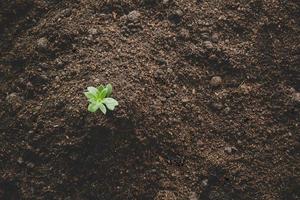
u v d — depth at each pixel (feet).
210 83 2.99
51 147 2.78
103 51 2.92
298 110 2.97
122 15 3.05
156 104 2.83
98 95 2.68
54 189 2.75
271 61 3.05
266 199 2.82
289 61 3.05
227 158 2.86
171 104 2.88
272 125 2.95
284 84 3.02
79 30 2.98
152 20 3.06
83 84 2.82
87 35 2.97
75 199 2.73
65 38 2.97
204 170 2.83
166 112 2.85
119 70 2.84
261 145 2.91
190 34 3.05
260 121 2.95
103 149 2.73
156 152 2.80
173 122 2.85
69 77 2.88
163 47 3.00
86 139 2.72
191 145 2.86
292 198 2.85
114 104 2.67
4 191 2.82
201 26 3.06
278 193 2.84
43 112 2.83
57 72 2.92
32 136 2.82
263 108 2.97
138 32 3.01
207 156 2.85
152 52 2.96
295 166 2.88
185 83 2.96
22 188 2.79
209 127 2.91
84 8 3.05
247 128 2.93
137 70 2.86
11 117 2.89
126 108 2.72
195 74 2.98
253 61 3.03
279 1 3.15
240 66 3.02
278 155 2.90
